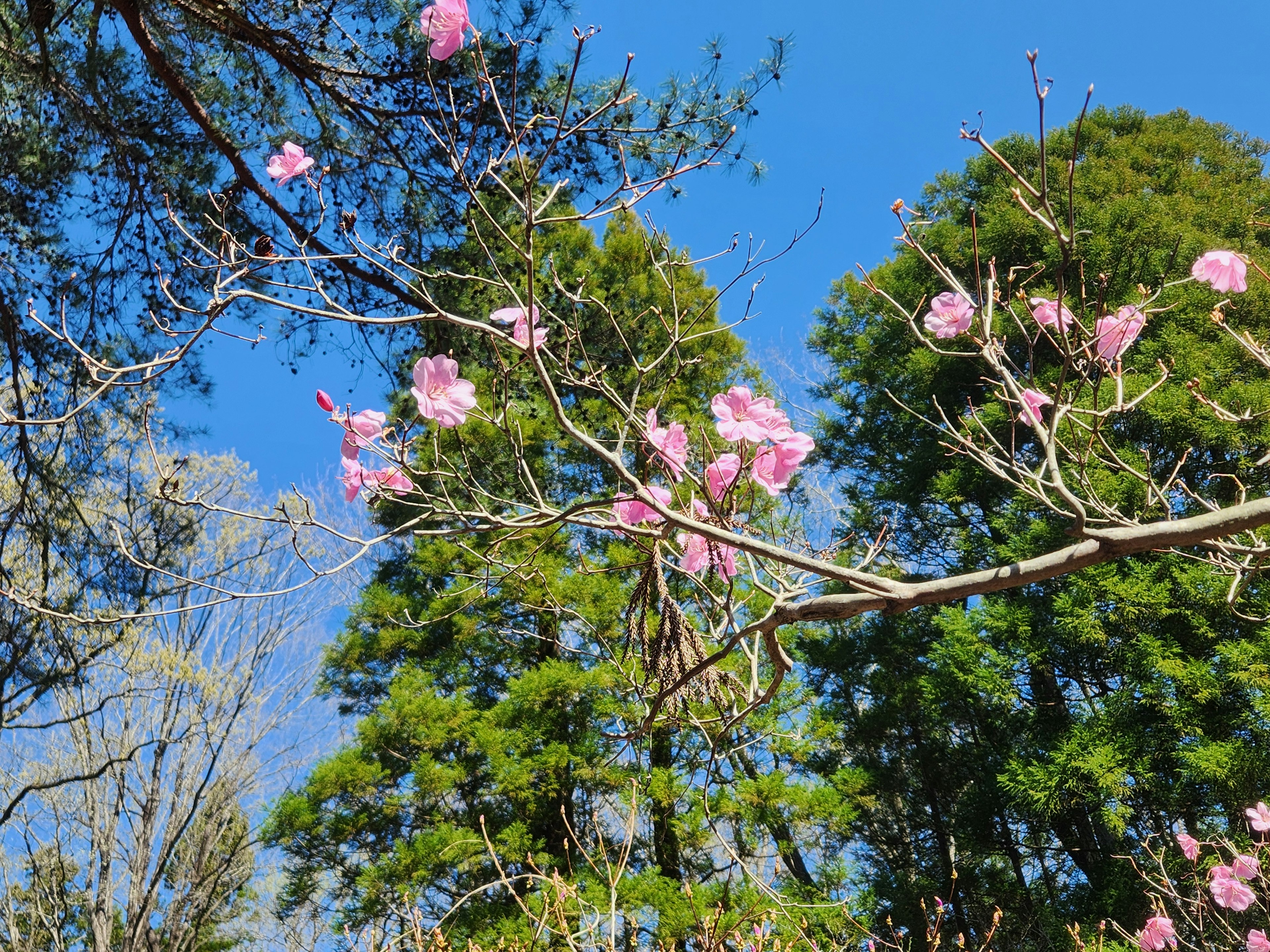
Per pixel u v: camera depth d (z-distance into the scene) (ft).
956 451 8.55
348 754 31.68
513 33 18.54
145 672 33.99
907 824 36.68
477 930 25.66
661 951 20.18
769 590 7.38
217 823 36.94
